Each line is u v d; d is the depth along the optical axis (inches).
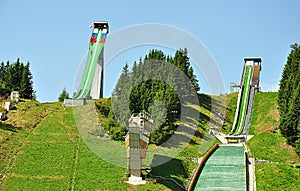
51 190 3176.7
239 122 5251.0
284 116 4281.5
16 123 4256.9
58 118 4475.9
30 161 3572.8
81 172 3427.7
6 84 5408.5
